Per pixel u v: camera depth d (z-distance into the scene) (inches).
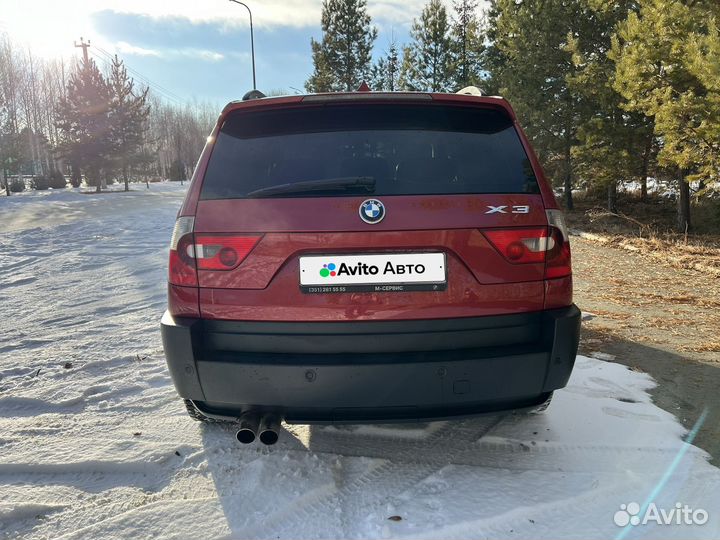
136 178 2539.4
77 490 97.7
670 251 352.5
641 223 493.7
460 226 87.8
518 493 93.0
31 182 1793.8
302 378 86.0
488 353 88.0
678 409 126.0
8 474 103.1
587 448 107.7
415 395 86.7
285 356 88.0
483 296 88.8
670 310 216.4
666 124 357.7
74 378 152.7
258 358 87.6
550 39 581.6
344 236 86.5
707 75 307.6
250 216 87.8
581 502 90.4
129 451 110.0
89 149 1528.1
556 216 92.4
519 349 89.5
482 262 88.6
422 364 85.6
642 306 223.5
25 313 229.5
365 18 1322.6
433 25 936.9
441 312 88.0
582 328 192.5
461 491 93.6
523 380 89.1
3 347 182.5
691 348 169.8
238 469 102.4
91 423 123.8
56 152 1605.6
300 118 96.5
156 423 123.2
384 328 87.5
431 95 95.7
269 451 108.6
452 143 94.8
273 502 91.7
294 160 92.7
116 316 221.9
